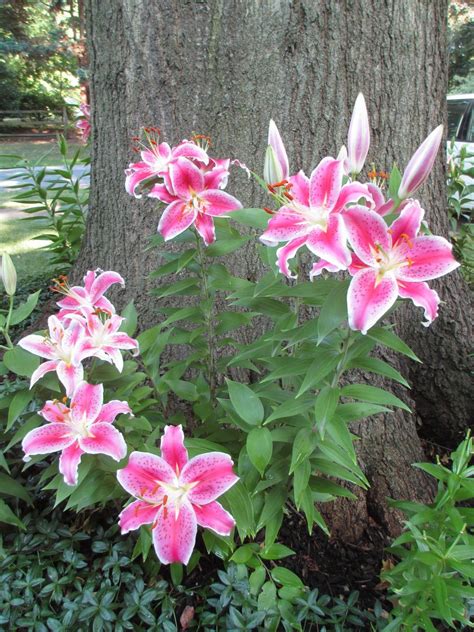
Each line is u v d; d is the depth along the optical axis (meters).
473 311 1.61
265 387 1.02
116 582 1.00
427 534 0.89
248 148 1.24
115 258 1.45
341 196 0.69
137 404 1.02
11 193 4.86
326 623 0.98
